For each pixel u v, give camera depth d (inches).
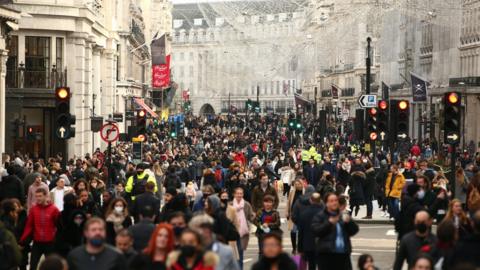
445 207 1429.6
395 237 1947.6
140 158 2847.0
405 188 1299.2
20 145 3203.7
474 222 885.2
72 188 1478.8
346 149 3905.0
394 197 2121.1
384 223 2239.2
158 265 848.3
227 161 3043.8
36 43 3238.2
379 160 2933.1
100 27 3821.4
